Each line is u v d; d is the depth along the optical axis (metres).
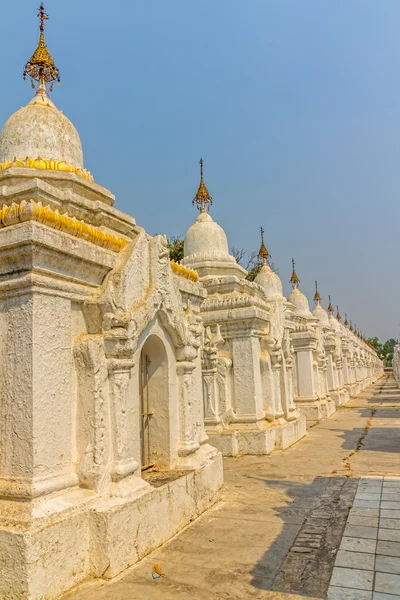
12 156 8.01
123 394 6.38
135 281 6.93
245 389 13.62
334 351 31.39
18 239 5.41
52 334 5.77
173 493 7.07
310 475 10.77
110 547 5.52
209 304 13.92
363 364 55.72
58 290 5.91
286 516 7.80
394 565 5.73
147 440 8.04
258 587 5.30
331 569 5.70
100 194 7.75
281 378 16.41
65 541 5.26
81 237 6.32
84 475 5.90
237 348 13.79
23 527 4.98
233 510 8.20
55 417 5.70
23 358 5.51
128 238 7.89
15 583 4.84
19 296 5.63
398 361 52.44
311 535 6.86
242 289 14.49
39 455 5.40
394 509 7.90
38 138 7.97
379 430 18.08
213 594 5.16
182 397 8.32
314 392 22.98
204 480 8.26
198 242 15.16
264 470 11.35
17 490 5.28
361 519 7.46
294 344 23.08
